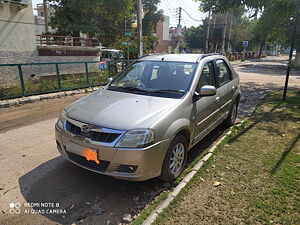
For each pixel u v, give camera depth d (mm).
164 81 3750
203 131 3947
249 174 3389
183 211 2646
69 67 13141
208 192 2984
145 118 2842
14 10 10469
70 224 2520
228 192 2986
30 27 11180
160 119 2875
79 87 10008
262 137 4742
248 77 15852
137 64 4336
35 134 5016
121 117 2867
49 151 4191
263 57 52094
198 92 3643
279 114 6312
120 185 3207
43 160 3865
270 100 8062
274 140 4590
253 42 21516
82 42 15719
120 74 4367
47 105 7629
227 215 2596
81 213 2682
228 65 5180
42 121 5922
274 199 2844
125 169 2742
